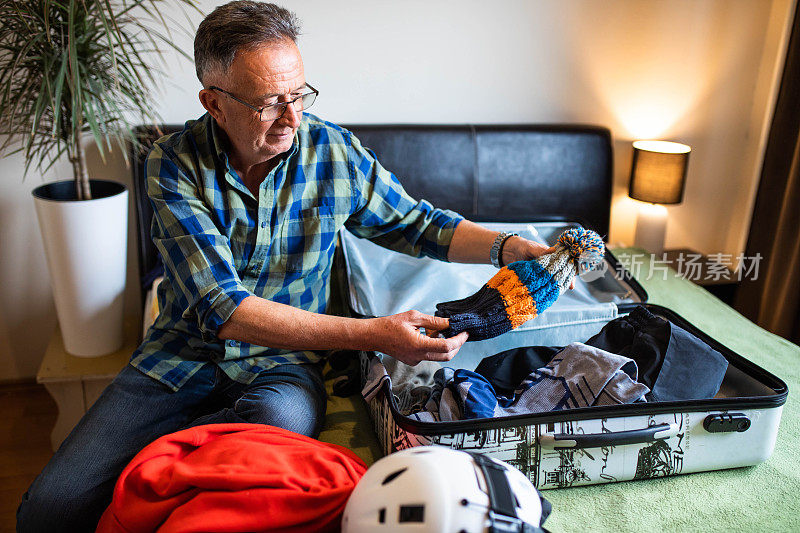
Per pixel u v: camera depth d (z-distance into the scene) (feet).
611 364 4.26
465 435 3.80
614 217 8.48
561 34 7.53
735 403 4.02
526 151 7.51
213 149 4.42
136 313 7.47
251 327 4.00
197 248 4.15
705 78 8.08
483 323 4.16
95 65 5.89
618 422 3.95
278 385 4.51
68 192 6.48
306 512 3.31
